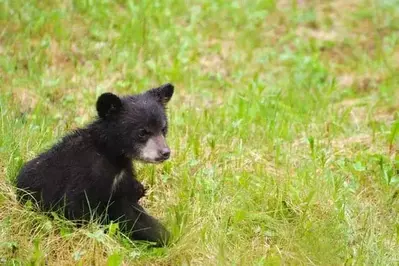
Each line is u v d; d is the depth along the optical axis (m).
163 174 11.91
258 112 14.07
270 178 11.68
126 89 14.91
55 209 10.47
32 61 15.22
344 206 11.12
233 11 19.03
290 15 19.44
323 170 12.04
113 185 10.50
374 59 17.67
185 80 15.67
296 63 16.95
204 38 17.81
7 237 10.06
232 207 10.84
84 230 10.10
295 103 15.07
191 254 10.05
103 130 10.60
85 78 15.21
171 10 18.50
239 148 12.50
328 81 16.48
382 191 11.77
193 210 10.75
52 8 17.45
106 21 17.45
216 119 13.86
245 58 17.17
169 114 13.75
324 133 13.74
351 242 10.70
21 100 13.88
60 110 13.77
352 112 14.66
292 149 12.95
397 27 19.03
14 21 16.59
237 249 10.18
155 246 10.48
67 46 16.14
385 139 13.41
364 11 19.70
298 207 11.04
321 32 18.94
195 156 12.38
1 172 11.13
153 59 16.28
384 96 15.52
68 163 10.52
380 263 10.16
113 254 9.50
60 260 9.94
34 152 11.74
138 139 10.56
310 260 10.02
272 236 10.62
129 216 10.61
